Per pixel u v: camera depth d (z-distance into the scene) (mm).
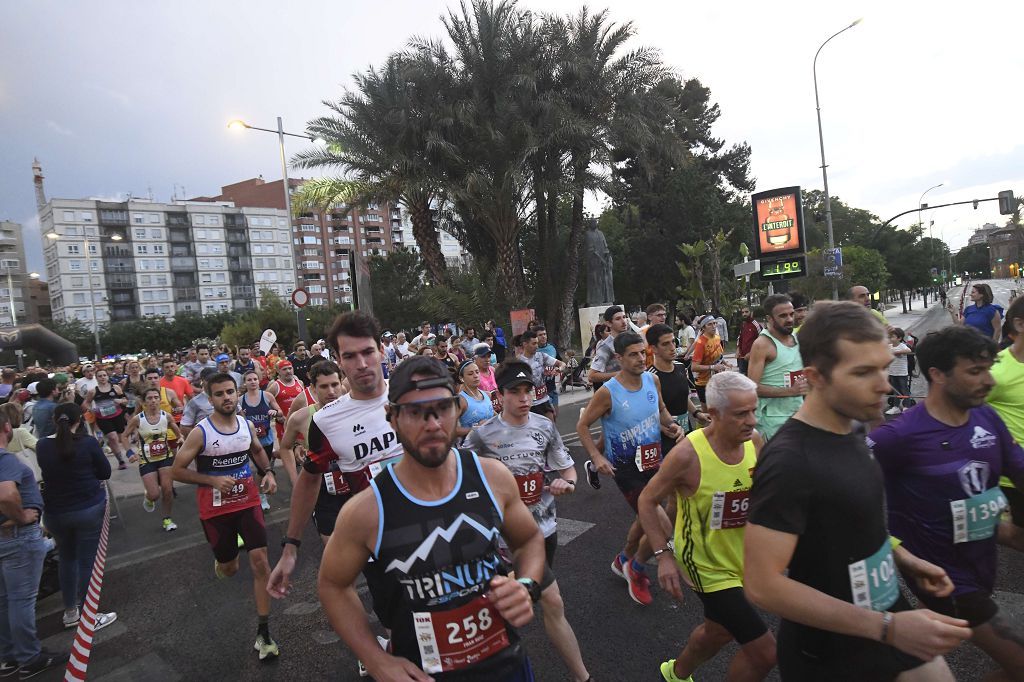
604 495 6762
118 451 10531
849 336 1649
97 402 10508
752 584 1690
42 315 120625
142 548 6492
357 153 20328
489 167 20328
